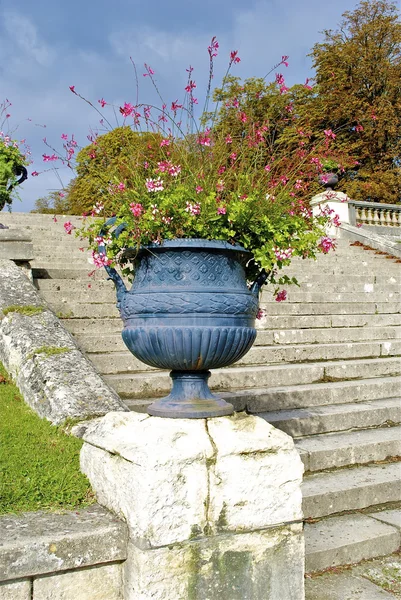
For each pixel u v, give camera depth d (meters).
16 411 4.04
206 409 2.97
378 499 4.38
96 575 2.66
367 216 18.50
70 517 2.76
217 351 2.92
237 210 3.01
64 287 7.40
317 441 5.02
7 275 6.06
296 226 3.33
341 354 7.29
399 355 7.79
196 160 3.33
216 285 2.94
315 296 9.43
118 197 3.30
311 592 3.36
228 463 2.79
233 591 2.77
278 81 3.63
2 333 4.98
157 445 2.71
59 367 4.36
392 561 3.79
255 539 2.83
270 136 3.67
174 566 2.64
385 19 29.72
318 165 3.71
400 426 5.70
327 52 28.72
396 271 12.75
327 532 3.90
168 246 2.90
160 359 2.98
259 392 5.54
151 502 2.60
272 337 7.36
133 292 3.06
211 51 3.56
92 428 3.20
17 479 3.01
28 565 2.45
